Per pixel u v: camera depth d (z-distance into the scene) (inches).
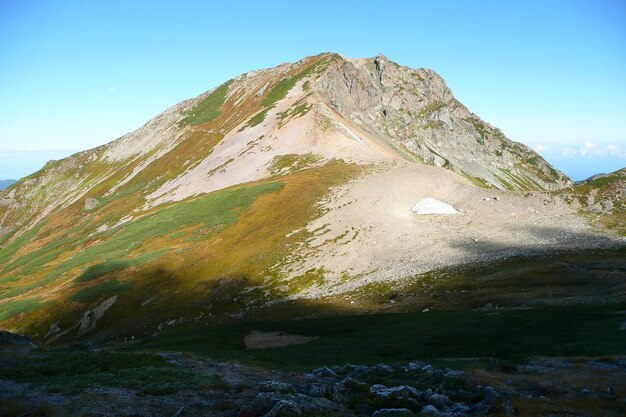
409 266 2468.0
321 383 948.0
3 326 2891.2
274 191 3922.2
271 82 7829.7
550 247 2383.1
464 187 3543.3
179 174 5713.6
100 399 773.3
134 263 3289.9
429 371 1027.9
